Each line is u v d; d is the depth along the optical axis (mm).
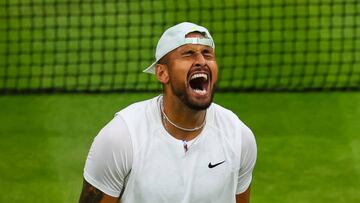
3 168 22062
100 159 11352
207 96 11094
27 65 28609
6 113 25578
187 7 31703
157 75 11445
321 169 22156
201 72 11070
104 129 11406
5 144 23500
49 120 25109
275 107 26141
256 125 24875
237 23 30922
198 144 11367
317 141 23875
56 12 31484
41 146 23391
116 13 31328
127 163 11234
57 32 30359
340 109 26031
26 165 22234
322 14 31594
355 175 21812
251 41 30031
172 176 11312
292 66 28797
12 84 27469
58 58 29016
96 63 28750
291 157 22828
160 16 31141
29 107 25969
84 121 25047
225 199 11820
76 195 20578
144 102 11766
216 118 11664
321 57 29312
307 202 20328
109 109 25844
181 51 11062
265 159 22688
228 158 11531
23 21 30953
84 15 31266
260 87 27484
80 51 29344
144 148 11195
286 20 31188
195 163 11367
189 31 11102
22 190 20859
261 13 31547
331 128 24750
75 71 28297
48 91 27047
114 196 11656
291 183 21359
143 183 11297
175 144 11258
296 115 25609
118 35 30141
